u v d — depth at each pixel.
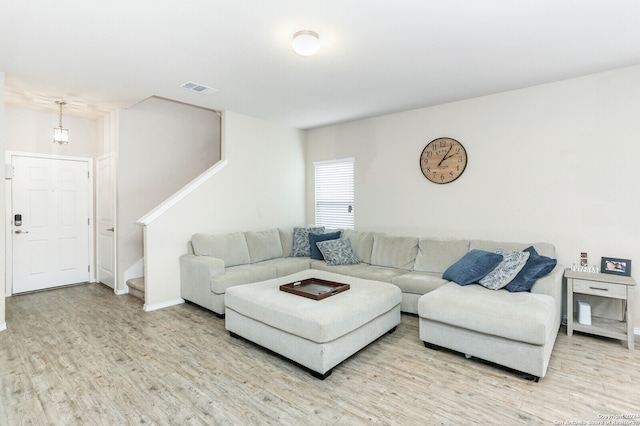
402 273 4.01
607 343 3.00
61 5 2.12
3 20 2.30
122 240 4.59
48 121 4.74
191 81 3.51
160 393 2.21
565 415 1.98
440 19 2.31
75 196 5.02
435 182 4.36
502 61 3.00
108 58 2.93
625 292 2.86
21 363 2.60
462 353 2.79
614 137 3.21
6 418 1.94
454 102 4.20
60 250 4.90
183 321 3.54
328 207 5.68
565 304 3.49
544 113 3.58
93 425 1.89
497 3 2.12
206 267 3.72
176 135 5.17
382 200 4.91
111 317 3.64
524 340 2.35
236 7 2.16
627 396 2.17
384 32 2.48
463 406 2.08
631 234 3.15
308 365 2.43
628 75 3.14
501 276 3.02
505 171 3.84
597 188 3.31
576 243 3.43
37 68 3.15
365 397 2.18
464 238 4.15
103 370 2.50
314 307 2.57
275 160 5.42
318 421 1.94
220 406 2.08
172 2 2.10
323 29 2.44
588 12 2.21
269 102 4.26
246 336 2.93
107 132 4.84
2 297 3.23
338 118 5.07
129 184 4.65
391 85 3.62
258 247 4.67
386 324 3.06
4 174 3.23
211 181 4.52
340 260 4.52
